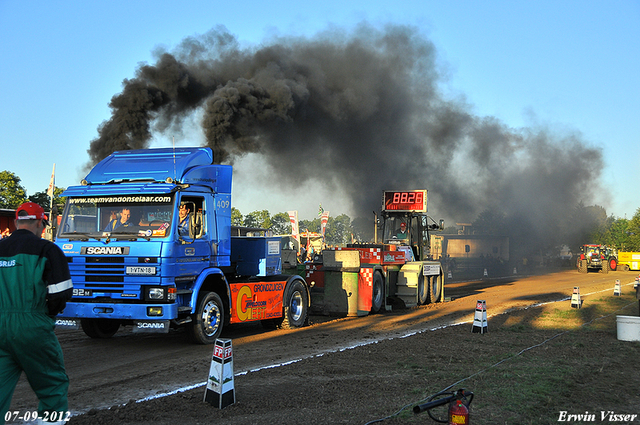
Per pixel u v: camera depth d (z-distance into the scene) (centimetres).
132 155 979
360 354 841
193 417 512
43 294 396
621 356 871
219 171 1009
